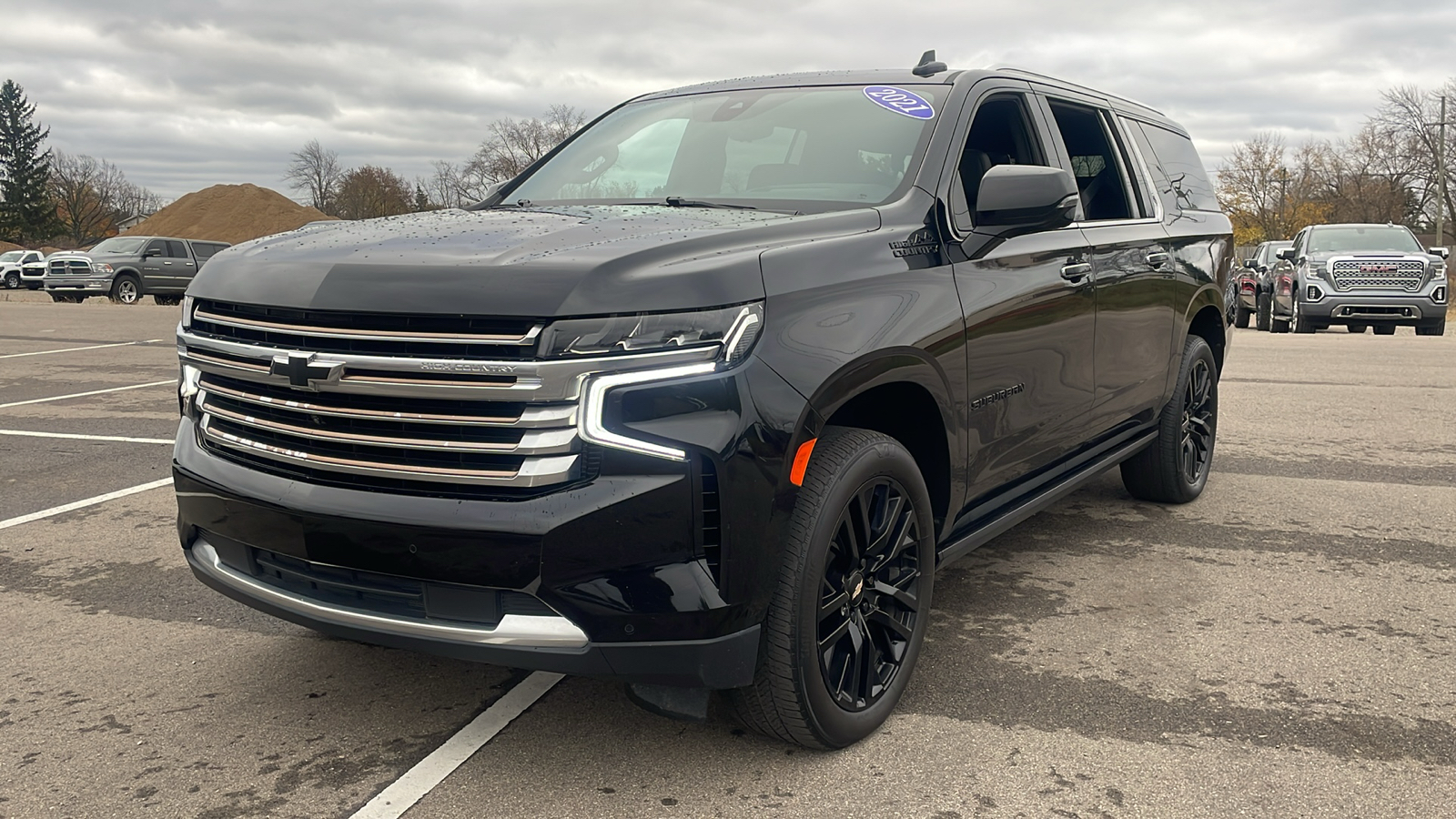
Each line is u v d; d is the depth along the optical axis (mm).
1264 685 3230
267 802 2586
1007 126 4016
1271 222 75312
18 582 4270
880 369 2793
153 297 33969
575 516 2357
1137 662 3418
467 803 2574
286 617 2742
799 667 2611
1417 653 3471
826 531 2637
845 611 2842
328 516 2561
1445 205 62781
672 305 2412
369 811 2541
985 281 3336
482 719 3018
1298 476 6125
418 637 2531
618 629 2398
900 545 2988
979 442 3334
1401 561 4488
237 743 2893
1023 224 3340
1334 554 4582
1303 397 9336
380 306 2459
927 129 3549
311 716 3045
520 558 2387
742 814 2518
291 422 2658
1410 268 17266
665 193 3689
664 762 2770
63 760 2801
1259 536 4871
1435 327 17578
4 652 3537
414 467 2484
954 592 4090
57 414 8445
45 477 6180
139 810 2553
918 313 2982
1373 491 5727
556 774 2709
